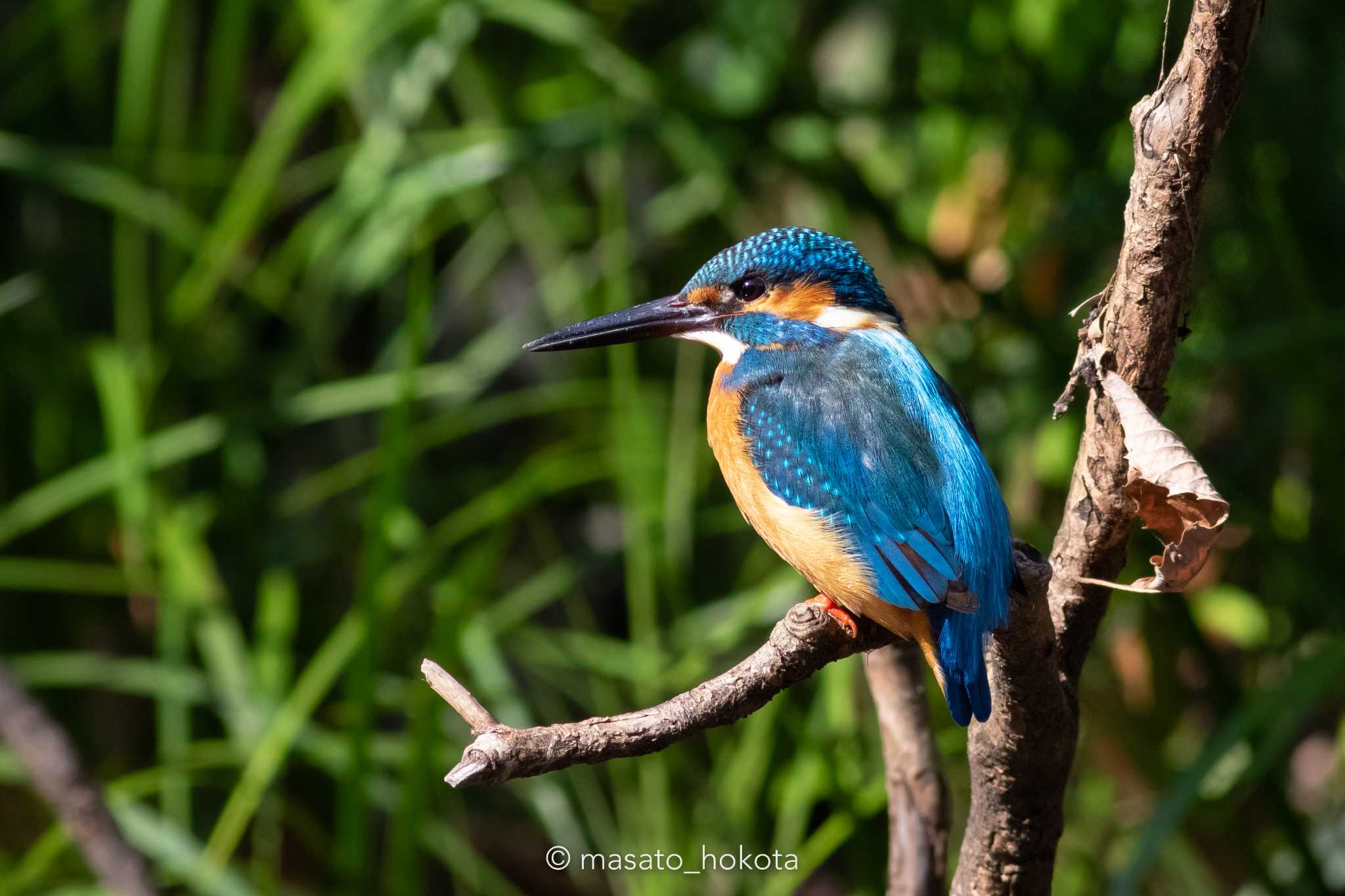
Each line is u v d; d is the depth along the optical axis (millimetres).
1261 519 8961
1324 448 8852
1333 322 8203
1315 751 10555
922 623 5648
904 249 9562
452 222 10344
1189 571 4441
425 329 9742
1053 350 9234
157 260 11078
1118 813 9594
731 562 10547
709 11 10586
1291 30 9789
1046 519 9664
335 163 10414
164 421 10023
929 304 10305
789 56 9938
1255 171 8992
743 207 10039
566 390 9836
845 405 6094
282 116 9383
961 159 10203
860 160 10586
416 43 10188
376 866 10227
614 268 9242
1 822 10289
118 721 10766
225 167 9891
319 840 9344
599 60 9586
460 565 9445
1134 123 4391
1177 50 9266
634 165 11422
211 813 10008
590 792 9094
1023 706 4820
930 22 10250
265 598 9500
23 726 6617
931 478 5738
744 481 6312
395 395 7930
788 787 8484
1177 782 6977
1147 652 9734
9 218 10883
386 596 8320
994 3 9969
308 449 11297
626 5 10883
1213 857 9727
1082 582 4867
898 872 6160
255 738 8508
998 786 5066
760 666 4680
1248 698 8055
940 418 5992
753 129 9633
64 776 6566
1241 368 9633
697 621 9258
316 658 9398
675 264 10883
